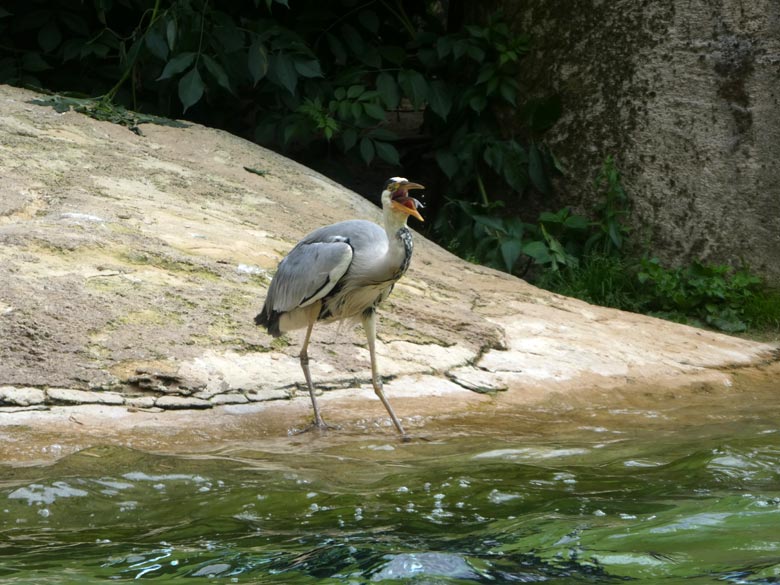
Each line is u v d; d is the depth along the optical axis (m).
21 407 9.23
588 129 20.11
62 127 17.03
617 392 11.76
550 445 9.14
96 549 6.02
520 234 19.55
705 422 10.44
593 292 18.41
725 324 17.66
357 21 22.11
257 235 14.24
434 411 10.52
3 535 6.35
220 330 11.13
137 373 10.00
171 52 19.84
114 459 8.11
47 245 11.96
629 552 5.80
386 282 9.82
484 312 13.66
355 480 7.77
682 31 19.17
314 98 20.84
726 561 5.58
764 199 18.58
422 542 6.11
